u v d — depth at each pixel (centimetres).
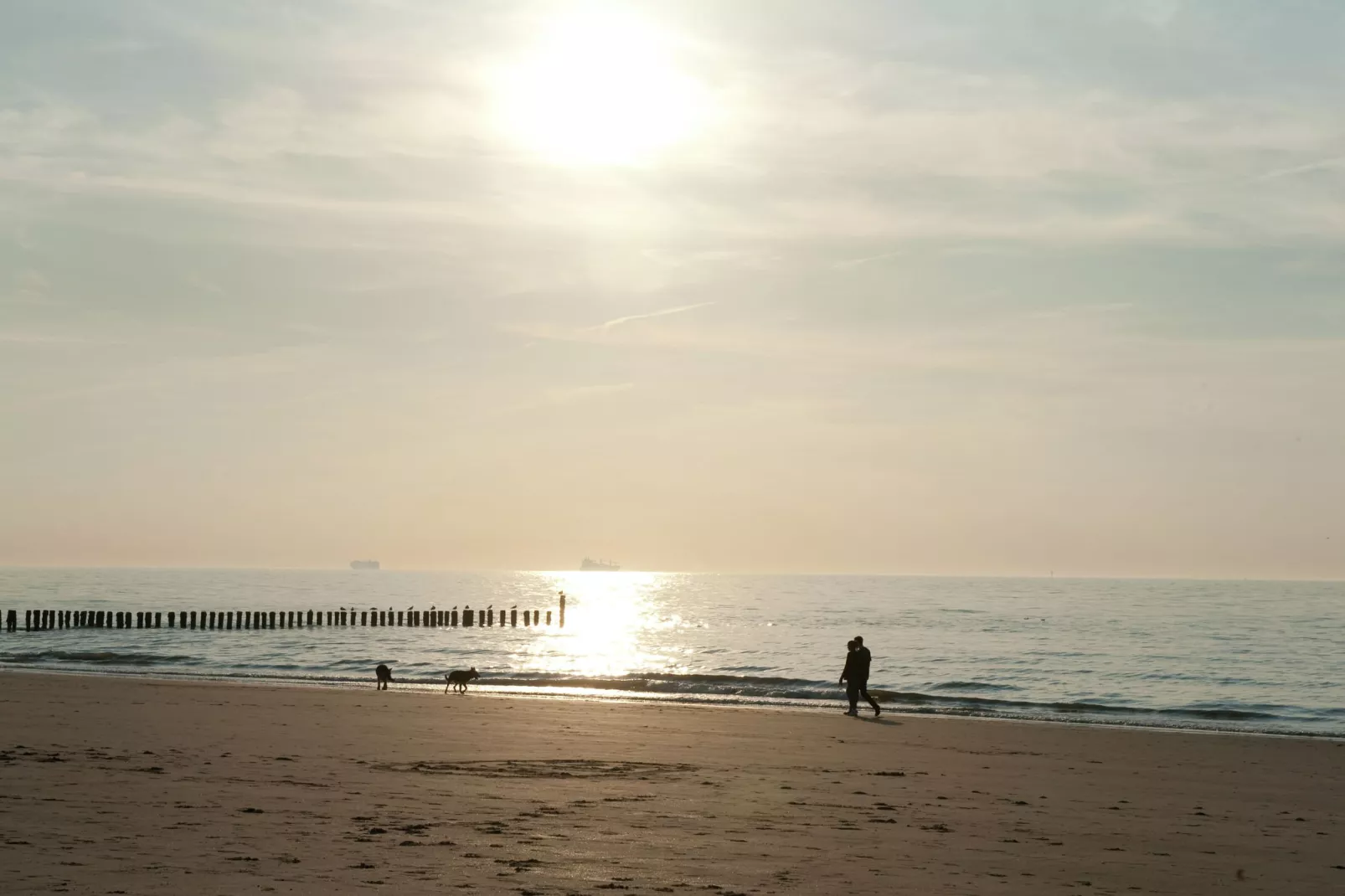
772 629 8706
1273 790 1516
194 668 4062
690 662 5166
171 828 938
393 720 2052
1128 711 2995
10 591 16025
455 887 756
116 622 7862
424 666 4488
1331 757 1894
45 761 1368
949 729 2225
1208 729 2550
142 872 761
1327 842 1123
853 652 2520
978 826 1138
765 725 2167
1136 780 1570
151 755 1457
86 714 2016
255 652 5444
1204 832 1158
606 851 914
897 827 1105
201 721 1948
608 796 1234
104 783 1198
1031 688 4166
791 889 800
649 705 2555
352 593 17200
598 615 11269
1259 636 8025
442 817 1044
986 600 16438
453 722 2047
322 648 5947
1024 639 7475
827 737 2000
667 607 13450
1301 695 4053
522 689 3203
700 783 1371
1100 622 9869
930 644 6888
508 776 1368
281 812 1043
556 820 1056
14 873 740
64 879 727
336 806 1089
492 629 8581
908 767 1619
